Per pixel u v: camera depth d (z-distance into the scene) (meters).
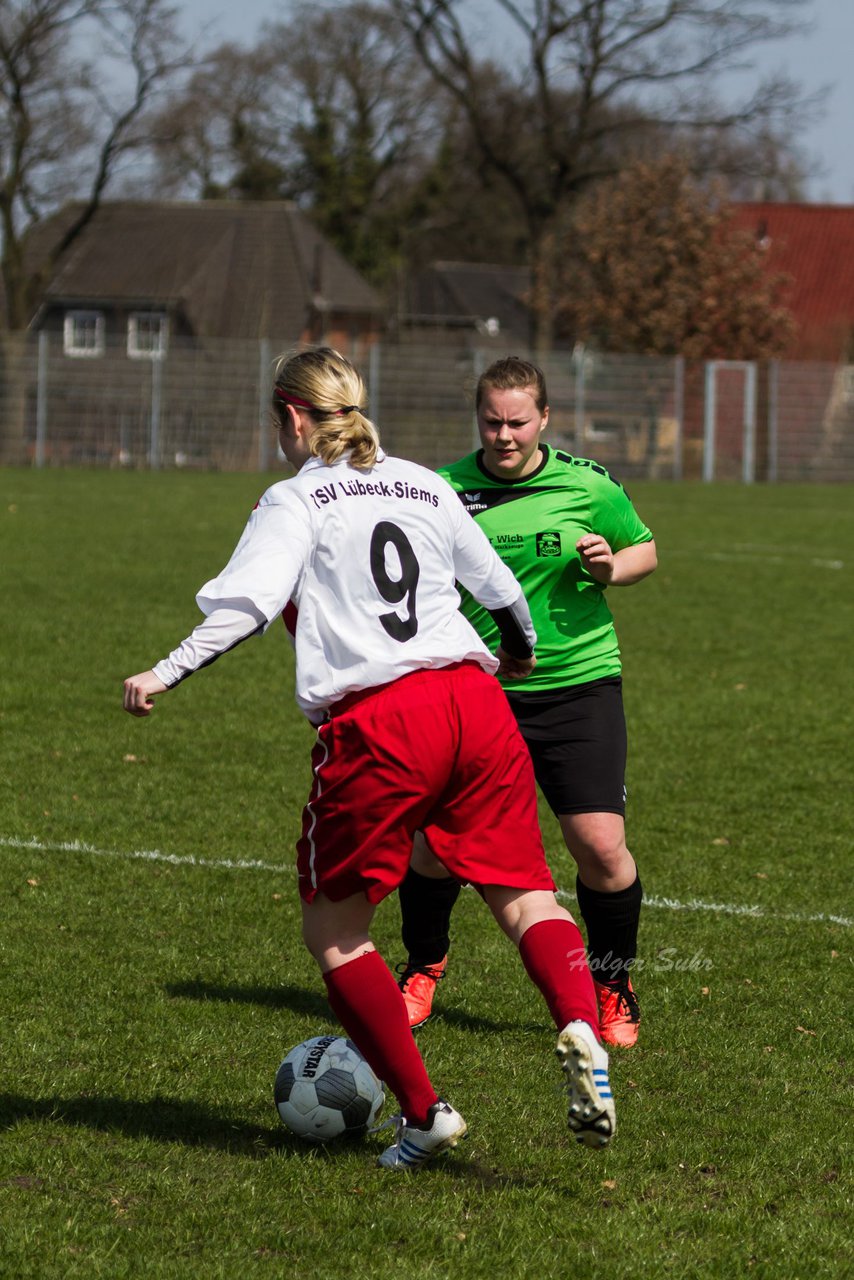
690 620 53.72
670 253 167.75
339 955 13.36
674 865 24.75
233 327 197.12
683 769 31.72
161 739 33.03
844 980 19.52
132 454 138.75
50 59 151.12
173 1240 12.41
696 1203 13.30
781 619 54.31
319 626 13.23
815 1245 12.55
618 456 145.25
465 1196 13.35
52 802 27.44
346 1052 14.63
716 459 146.88
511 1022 17.92
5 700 36.31
